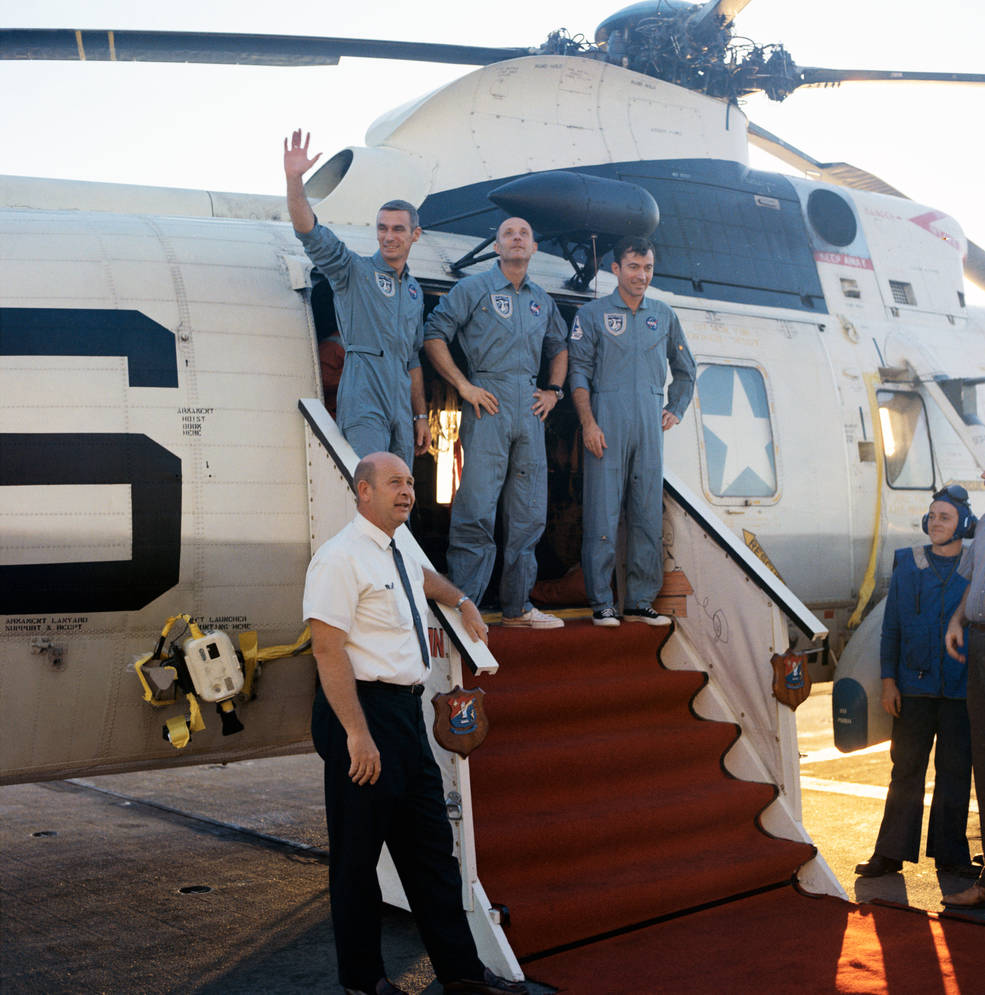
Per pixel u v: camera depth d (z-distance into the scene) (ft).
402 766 10.07
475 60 20.48
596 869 12.50
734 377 18.65
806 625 13.88
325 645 9.69
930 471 21.30
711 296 19.22
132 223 15.16
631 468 15.48
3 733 12.51
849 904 12.98
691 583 15.55
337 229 16.94
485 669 10.89
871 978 10.65
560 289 17.39
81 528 12.75
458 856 11.27
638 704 14.56
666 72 21.88
